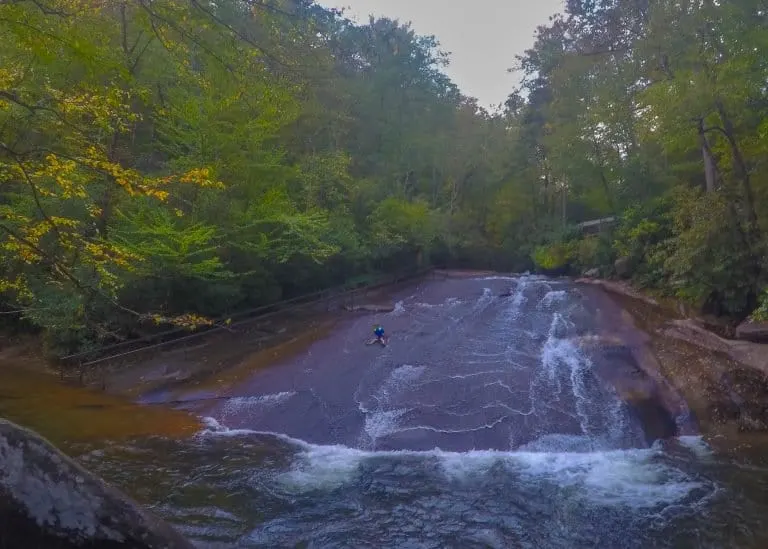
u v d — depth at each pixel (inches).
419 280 1042.1
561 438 401.4
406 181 1370.6
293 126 896.3
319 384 482.9
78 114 296.7
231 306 663.8
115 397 464.1
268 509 308.3
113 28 478.3
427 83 1437.0
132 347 558.3
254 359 542.0
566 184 1325.0
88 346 536.4
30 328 626.5
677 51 611.5
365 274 970.7
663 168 928.9
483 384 473.1
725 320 577.0
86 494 98.2
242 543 274.1
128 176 204.7
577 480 349.1
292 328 650.2
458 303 769.6
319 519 300.2
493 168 1485.0
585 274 977.5
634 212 825.5
